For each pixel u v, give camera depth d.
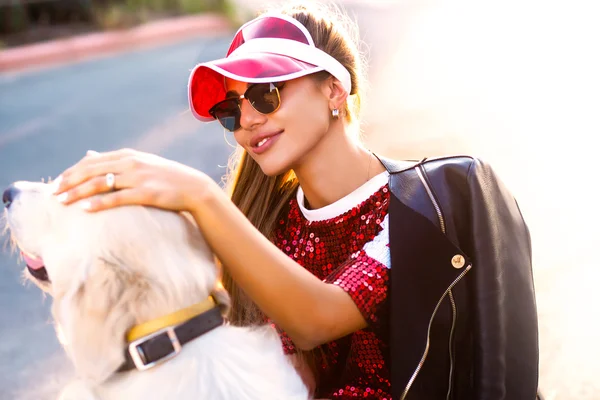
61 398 1.49
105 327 1.41
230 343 1.49
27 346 3.98
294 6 1.99
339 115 1.89
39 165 7.75
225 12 18.83
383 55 11.70
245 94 1.78
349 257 1.82
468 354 1.82
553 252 4.51
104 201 1.39
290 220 2.05
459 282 1.78
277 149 1.82
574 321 3.69
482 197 1.81
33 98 11.30
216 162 7.19
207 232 1.45
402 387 1.74
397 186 1.81
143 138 8.43
